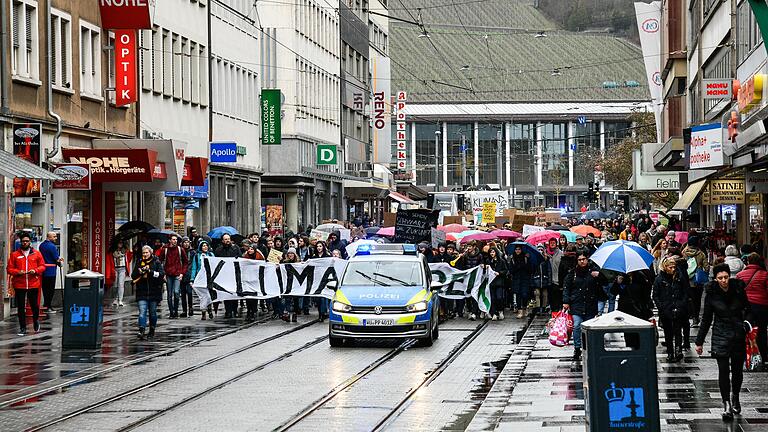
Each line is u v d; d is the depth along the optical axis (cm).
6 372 2494
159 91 5512
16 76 3788
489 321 4019
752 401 2027
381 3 12625
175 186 4725
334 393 2216
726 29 4928
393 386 2327
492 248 4084
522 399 2102
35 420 1872
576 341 2712
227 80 6800
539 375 2461
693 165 4394
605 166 12175
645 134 11731
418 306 3086
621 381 1430
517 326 3797
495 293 4066
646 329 1430
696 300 3400
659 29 7938
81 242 4503
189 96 6022
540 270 4119
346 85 10400
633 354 1429
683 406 1978
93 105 4609
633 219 9181
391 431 1788
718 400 2041
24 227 3900
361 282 3234
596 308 2712
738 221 5438
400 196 10856
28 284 3278
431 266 4081
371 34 11956
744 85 3222
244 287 3969
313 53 8900
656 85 7962
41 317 3706
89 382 2347
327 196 9225
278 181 8088
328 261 3950
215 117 6512
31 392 2194
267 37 8050
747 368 2403
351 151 10569
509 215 8056
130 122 5062
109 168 4303
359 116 11144
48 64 4062
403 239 4906
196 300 4906
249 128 7250
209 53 6366
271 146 8062
